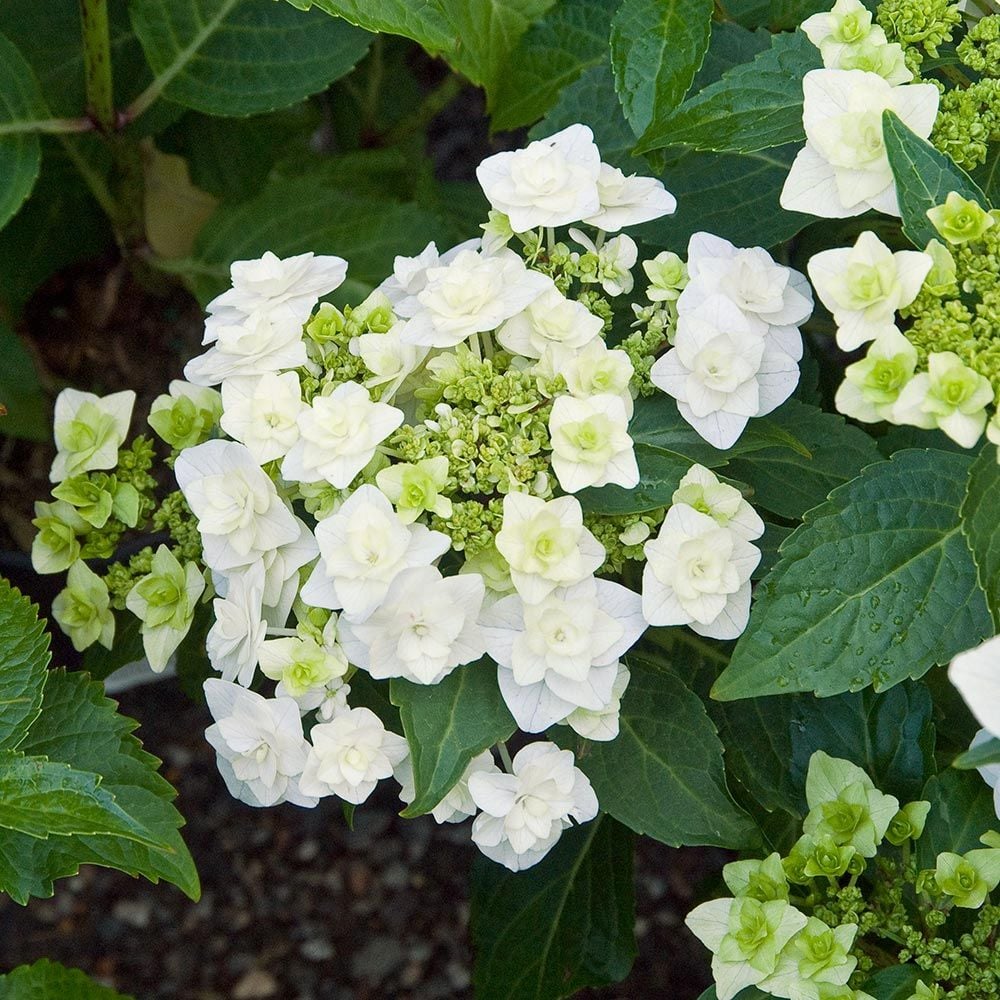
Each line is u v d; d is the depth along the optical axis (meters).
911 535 1.03
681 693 1.06
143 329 1.56
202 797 1.47
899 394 0.99
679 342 1.04
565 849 1.20
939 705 1.17
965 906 1.04
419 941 1.43
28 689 1.05
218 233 1.34
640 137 1.09
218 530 1.04
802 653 1.02
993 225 1.02
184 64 1.24
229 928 1.44
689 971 1.41
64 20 1.29
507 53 1.22
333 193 1.33
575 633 1.01
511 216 1.05
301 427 1.02
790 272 1.07
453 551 1.06
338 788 1.03
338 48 1.23
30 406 1.42
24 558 1.33
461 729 1.02
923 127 1.04
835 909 1.05
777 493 1.09
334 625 1.03
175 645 1.09
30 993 1.10
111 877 1.44
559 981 1.19
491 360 1.06
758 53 1.14
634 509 1.03
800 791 1.10
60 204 1.41
